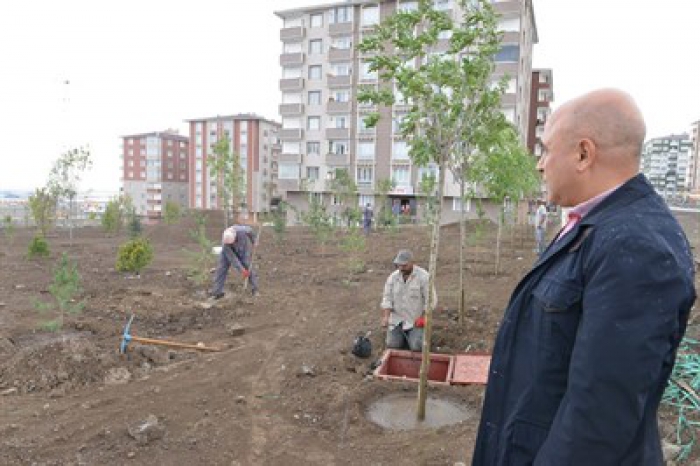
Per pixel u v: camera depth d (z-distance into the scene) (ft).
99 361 19.12
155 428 14.25
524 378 6.14
